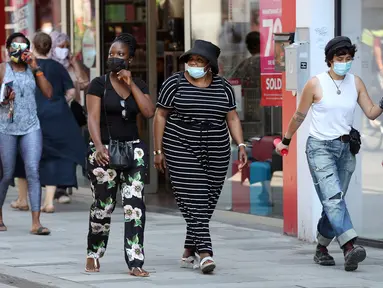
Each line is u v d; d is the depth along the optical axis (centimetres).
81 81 4272
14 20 5009
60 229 3247
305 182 2927
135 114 2372
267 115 3303
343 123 2456
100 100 2358
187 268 2505
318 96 2450
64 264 2580
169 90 2395
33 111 3097
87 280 2339
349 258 2420
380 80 2819
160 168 2456
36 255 2731
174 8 4050
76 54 4434
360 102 2481
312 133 2470
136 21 4156
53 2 4628
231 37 3469
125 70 2339
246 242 2948
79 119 3919
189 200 2406
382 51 2805
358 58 2873
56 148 3672
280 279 2347
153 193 4191
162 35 4119
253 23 3356
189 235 2495
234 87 3453
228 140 2442
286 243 2923
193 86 2391
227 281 2320
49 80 3641
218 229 3231
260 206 3353
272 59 3266
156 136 2436
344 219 2436
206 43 2377
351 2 2866
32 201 3125
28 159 3106
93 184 2397
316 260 2564
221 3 3519
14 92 3050
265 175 3322
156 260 2633
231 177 3491
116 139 2361
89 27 4331
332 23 2878
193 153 2400
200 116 2386
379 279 2347
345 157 2472
